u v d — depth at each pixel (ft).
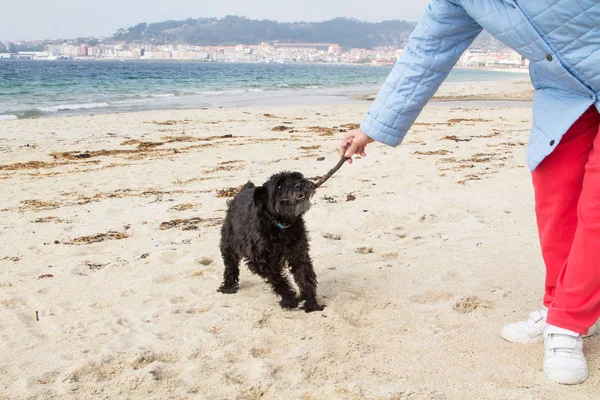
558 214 11.73
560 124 10.63
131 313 15.83
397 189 30.63
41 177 36.06
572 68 10.05
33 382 11.86
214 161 40.40
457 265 18.54
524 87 166.71
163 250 21.36
